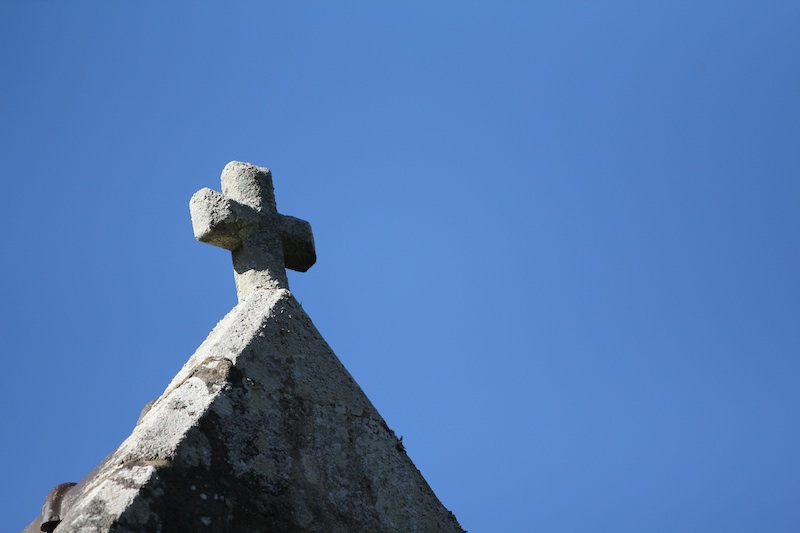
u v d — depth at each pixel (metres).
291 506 14.58
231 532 13.91
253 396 15.03
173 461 13.89
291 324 15.99
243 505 14.20
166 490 13.62
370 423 15.97
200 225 16.78
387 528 15.27
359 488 15.33
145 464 13.77
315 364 15.89
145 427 14.19
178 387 14.81
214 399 14.66
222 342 15.39
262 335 15.62
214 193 16.92
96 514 13.16
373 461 15.67
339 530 14.82
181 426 14.25
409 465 16.03
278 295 16.20
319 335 16.19
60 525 13.21
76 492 15.17
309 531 14.55
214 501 13.95
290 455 14.92
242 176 17.44
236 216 16.83
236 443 14.53
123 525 13.15
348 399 15.95
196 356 15.45
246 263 16.88
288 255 17.33
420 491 15.90
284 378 15.47
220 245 17.05
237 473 14.34
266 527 14.25
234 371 15.10
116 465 13.84
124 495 13.38
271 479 14.59
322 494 14.94
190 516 13.65
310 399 15.55
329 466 15.21
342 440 15.54
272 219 17.25
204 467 14.08
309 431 15.28
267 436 14.84
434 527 15.72
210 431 14.39
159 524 13.37
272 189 17.56
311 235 17.56
